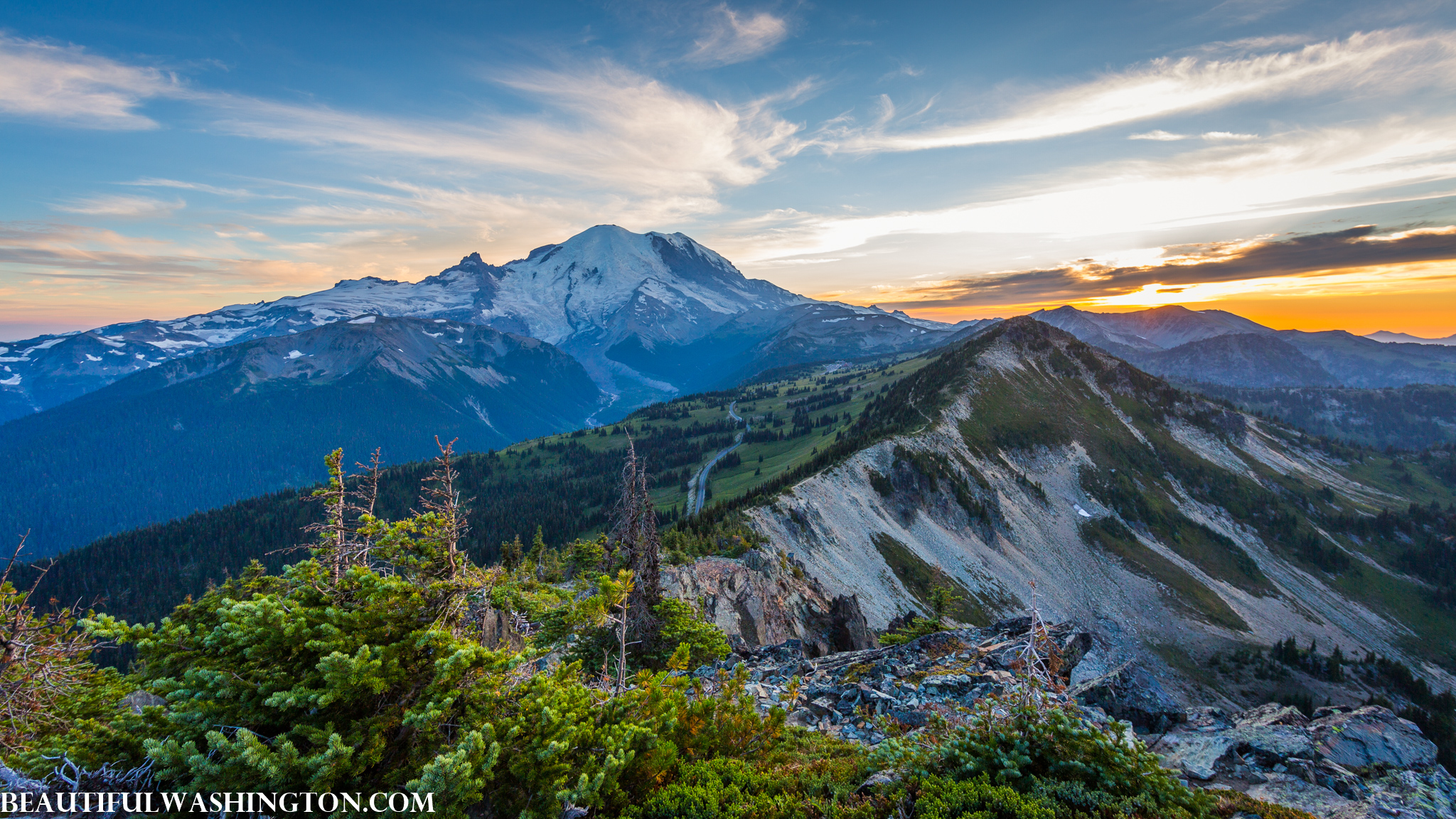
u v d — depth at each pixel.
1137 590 157.62
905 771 12.48
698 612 29.91
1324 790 13.10
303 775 10.34
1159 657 134.50
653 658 27.31
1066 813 10.73
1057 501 186.88
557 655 25.33
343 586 12.88
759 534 105.50
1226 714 17.56
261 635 11.16
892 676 22.75
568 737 11.84
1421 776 13.45
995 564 147.12
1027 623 27.56
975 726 13.12
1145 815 10.75
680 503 197.12
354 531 14.78
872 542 129.88
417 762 11.17
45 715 12.84
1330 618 169.25
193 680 10.66
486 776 10.98
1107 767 11.73
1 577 13.43
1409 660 158.38
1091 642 25.81
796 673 24.81
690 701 15.51
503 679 13.12
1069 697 13.59
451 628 13.67
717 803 11.68
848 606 56.59
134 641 11.19
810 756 14.84
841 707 20.55
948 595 68.19
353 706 11.40
